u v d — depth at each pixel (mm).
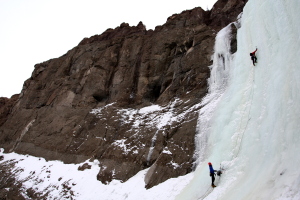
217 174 10852
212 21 27625
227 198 9156
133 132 18859
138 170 15805
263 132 10320
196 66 20172
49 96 29625
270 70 11906
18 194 18062
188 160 14188
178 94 19875
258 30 14289
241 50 16219
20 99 35406
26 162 23125
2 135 31625
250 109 12195
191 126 15984
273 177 8102
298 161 7637
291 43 10617
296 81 9258
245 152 10758
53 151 22375
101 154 18656
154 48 25297
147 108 21078
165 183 13531
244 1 27141
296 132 8438
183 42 23266
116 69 26125
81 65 29406
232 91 15195
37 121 27891
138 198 13297
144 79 23562
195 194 11094
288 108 9305
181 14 28281
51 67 34281
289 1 11156
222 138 13062
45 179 18859
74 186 16688
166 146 15766
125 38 28781
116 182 15531
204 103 17094
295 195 6660
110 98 24422
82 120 23156
